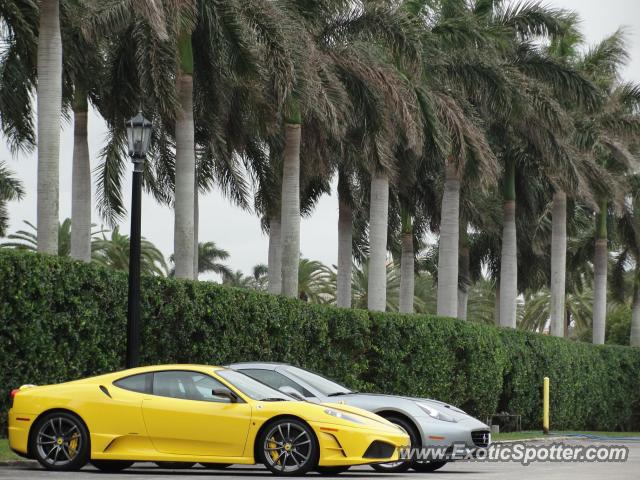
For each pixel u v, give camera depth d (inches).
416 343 2667.3
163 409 1320.1
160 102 2417.6
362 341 2466.8
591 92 3663.9
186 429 1314.0
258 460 1314.0
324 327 2342.5
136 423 1317.7
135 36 2418.8
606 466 1755.7
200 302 1993.1
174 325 1953.7
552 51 4175.7
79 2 2406.5
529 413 3388.3
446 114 3117.6
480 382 2962.6
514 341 3287.4
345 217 3703.3
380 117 2810.0
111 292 1831.9
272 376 1552.7
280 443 1312.7
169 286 1940.2
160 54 2374.5
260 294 2155.5
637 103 4345.5
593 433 3745.1
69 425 1331.2
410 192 3865.7
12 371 1657.2
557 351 3617.1
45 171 2097.7
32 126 2677.2
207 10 2445.9
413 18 2933.1
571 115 3998.5
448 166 3410.4
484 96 3324.3
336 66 2780.5
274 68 2423.7
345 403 1549.0
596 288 4785.9
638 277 5378.9
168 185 3253.0
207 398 1330.0
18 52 2439.7
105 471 1389.0
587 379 3927.2
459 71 3312.0
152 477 1270.9
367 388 2507.4
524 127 3622.0
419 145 2861.7
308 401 1395.2
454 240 3403.1
